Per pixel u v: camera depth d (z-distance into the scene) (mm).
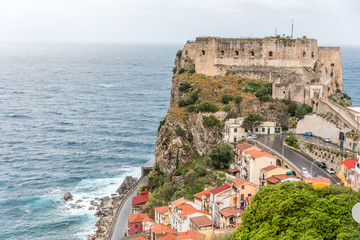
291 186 89500
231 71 196625
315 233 74438
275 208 84250
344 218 76062
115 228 155750
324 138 149875
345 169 118312
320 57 195625
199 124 173875
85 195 194625
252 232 84938
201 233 115812
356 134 135000
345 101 184250
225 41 198625
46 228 165125
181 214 126625
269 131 167125
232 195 125688
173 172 174750
